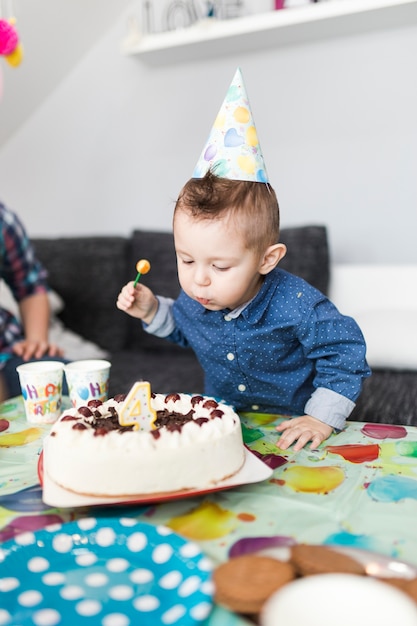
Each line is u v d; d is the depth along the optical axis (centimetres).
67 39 265
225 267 102
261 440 99
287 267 213
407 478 82
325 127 244
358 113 238
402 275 215
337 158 243
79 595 56
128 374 195
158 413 90
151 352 237
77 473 74
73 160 293
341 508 73
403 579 55
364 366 111
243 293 106
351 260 247
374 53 232
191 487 75
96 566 61
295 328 115
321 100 243
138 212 285
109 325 241
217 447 76
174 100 270
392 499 75
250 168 106
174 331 134
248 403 135
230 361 126
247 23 228
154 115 275
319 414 105
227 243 100
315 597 50
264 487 80
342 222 246
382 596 49
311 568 57
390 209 238
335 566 57
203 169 108
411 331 193
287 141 251
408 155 233
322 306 115
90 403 92
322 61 240
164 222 280
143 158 280
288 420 107
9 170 307
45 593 57
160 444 75
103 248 245
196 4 257
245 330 120
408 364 190
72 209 298
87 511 74
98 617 53
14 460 91
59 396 111
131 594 56
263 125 254
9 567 60
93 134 288
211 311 123
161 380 187
